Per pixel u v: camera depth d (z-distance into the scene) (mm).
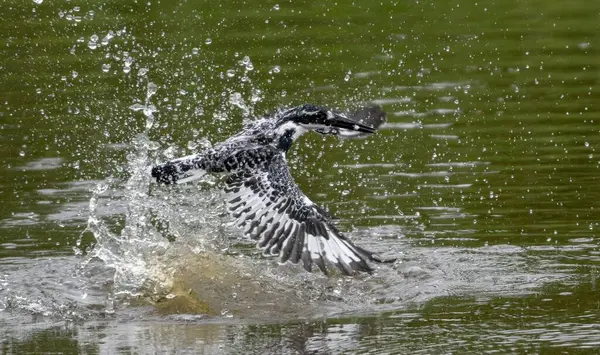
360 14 25172
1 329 10625
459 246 13289
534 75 21172
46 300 11578
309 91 19641
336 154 17531
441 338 9922
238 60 21375
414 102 19641
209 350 9703
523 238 13523
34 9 24297
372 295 11703
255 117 18312
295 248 10180
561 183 15648
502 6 25922
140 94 19625
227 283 12016
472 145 17578
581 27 24078
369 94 19875
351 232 13828
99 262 12898
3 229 14062
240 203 10664
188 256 12609
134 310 11367
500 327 10227
